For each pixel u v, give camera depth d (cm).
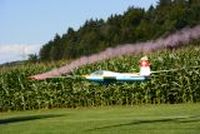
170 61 4156
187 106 3469
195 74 4038
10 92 4625
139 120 2536
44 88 4512
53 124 2602
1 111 4675
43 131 2300
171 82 4094
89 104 4381
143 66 1784
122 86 4222
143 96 4181
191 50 4219
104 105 4325
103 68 4409
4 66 4819
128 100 4238
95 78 1714
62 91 4447
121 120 2600
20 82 4600
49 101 4500
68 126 2450
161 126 2206
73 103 4434
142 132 2059
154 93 4150
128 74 1717
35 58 5147
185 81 4056
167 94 4112
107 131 2169
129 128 2219
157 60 4178
